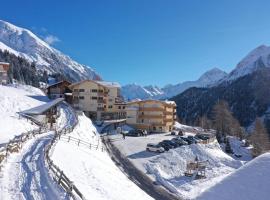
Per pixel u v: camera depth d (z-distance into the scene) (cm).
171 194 4553
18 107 7700
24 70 19950
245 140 11244
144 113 10419
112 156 6312
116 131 9188
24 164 3288
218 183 1555
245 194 1436
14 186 2591
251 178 1489
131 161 6175
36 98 9912
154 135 9362
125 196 3378
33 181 2756
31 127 6256
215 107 12800
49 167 3153
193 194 4706
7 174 2888
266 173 1476
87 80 10944
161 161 6288
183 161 6506
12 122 6056
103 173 4138
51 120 7412
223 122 11800
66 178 2636
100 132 8912
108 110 11550
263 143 9469
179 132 9731
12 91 9588
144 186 4709
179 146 7612
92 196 2834
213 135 9981
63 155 4103
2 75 11794
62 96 11662
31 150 4019
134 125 10431
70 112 9075
